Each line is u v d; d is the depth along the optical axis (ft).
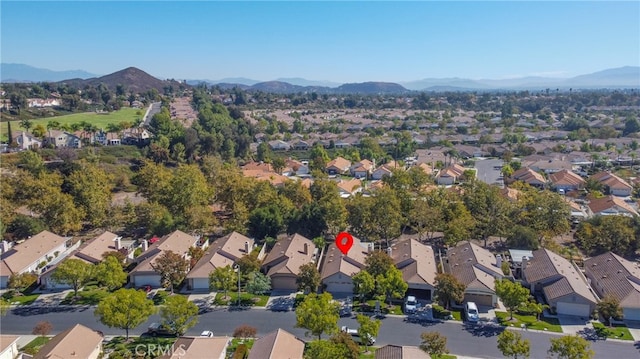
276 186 384.47
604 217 279.28
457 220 272.31
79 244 285.64
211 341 161.48
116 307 169.89
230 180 333.42
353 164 540.11
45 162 430.61
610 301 184.55
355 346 152.25
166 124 565.94
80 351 155.12
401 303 207.31
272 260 235.61
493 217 285.84
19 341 176.96
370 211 285.43
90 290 223.10
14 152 456.86
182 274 217.56
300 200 330.54
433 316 195.42
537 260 232.53
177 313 172.14
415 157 597.52
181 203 307.37
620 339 176.24
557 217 281.74
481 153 623.77
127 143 554.46
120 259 240.12
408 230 310.24
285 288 222.48
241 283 226.38
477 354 167.22
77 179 324.19
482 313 197.98
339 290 219.82
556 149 613.11
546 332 181.98
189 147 519.19
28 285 219.20
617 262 223.71
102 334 177.99
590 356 149.18
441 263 250.16
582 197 399.44
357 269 227.81
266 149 582.76
